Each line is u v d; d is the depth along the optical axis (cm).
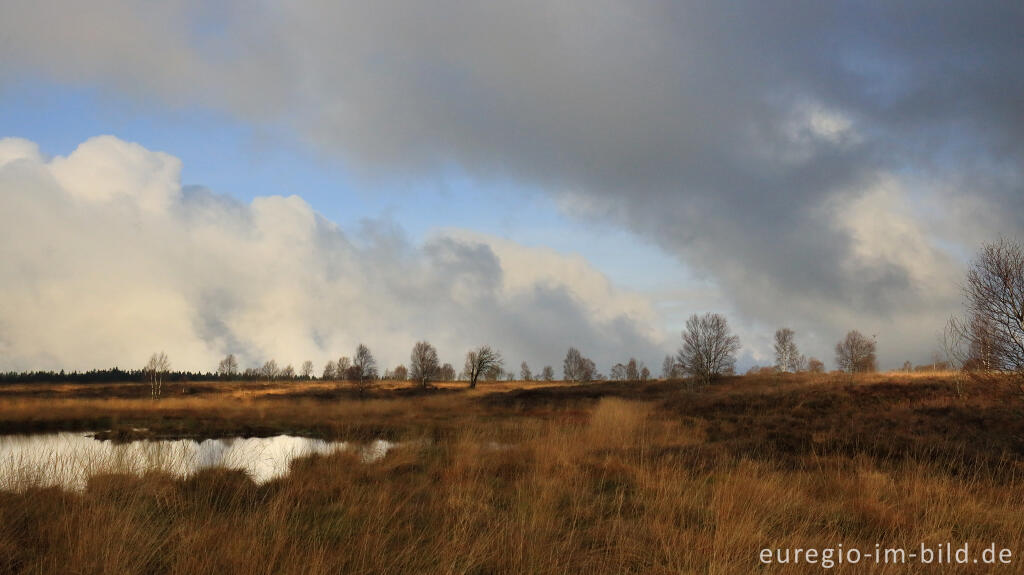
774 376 5747
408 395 6231
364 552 482
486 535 552
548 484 793
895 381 3033
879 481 787
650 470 930
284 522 580
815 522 622
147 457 822
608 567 493
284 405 4025
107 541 470
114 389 7706
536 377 11562
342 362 9669
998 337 1516
